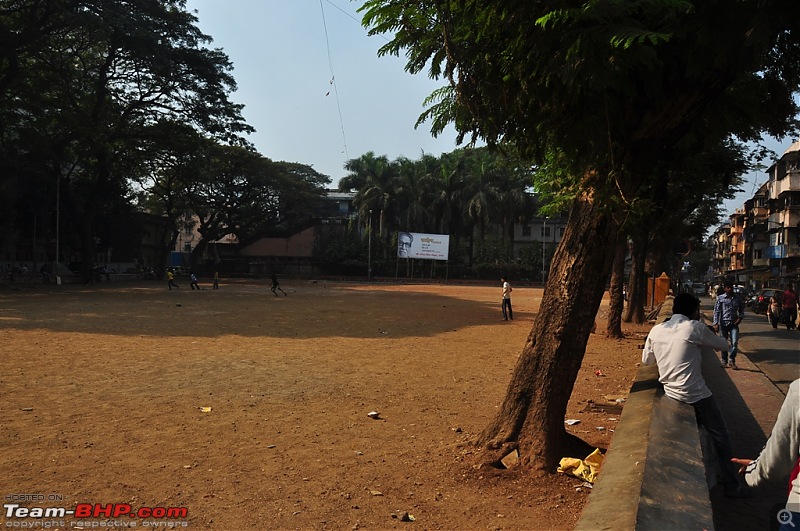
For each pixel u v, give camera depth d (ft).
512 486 15.37
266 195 229.25
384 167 236.22
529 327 65.51
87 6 115.24
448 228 237.66
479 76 16.29
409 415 23.97
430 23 16.52
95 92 139.74
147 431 20.71
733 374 36.96
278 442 19.71
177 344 44.37
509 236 246.27
